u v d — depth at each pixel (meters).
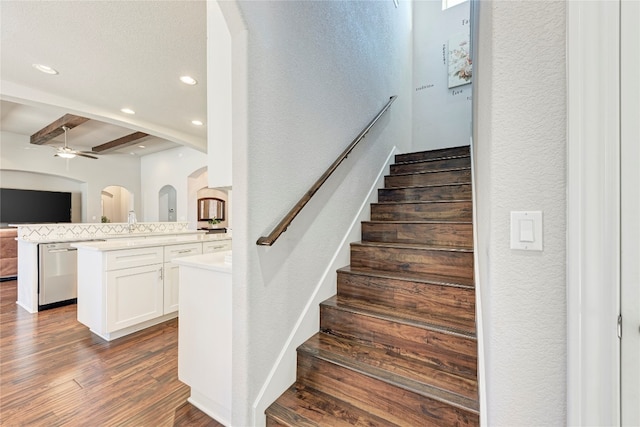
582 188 0.69
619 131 0.67
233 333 1.41
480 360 1.20
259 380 1.44
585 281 0.69
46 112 5.06
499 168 0.82
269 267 1.51
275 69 1.54
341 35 2.22
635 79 0.66
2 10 1.96
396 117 3.66
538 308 0.78
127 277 2.81
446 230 2.20
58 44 2.37
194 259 1.85
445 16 4.43
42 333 2.85
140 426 1.60
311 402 1.50
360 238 2.53
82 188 7.80
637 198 0.66
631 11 0.66
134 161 8.48
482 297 1.19
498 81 0.81
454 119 4.30
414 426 1.30
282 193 1.60
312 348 1.68
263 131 1.46
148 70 2.80
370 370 1.46
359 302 1.93
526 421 0.80
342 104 2.24
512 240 0.80
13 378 2.05
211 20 1.60
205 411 1.71
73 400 1.82
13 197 6.80
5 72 2.81
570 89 0.71
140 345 2.59
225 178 1.56
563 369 0.76
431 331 1.52
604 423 0.67
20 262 3.80
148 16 2.06
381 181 3.10
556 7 0.75
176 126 4.43
